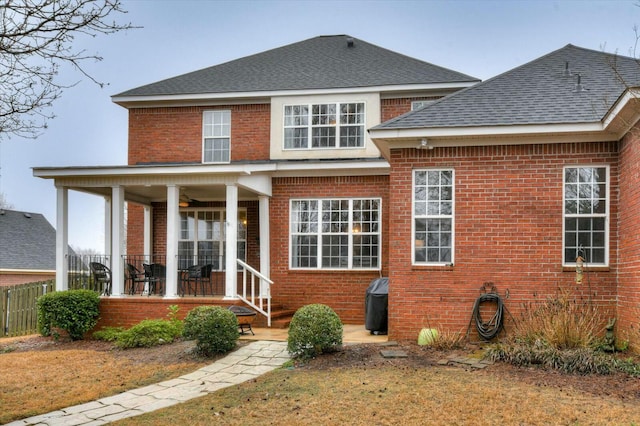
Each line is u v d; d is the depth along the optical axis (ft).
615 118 28.48
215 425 20.06
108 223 52.03
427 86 47.70
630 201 29.40
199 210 52.80
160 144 52.49
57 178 42.75
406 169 34.55
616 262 31.89
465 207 33.83
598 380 24.03
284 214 46.85
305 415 20.63
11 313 47.01
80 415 21.83
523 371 25.66
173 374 28.17
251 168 41.73
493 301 32.99
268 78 52.80
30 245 88.07
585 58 38.27
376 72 51.55
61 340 39.65
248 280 50.70
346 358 29.27
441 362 27.71
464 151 33.91
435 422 19.35
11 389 26.00
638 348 27.66
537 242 32.86
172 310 38.91
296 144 49.44
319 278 46.01
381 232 45.47
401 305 34.19
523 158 33.22
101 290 45.47
